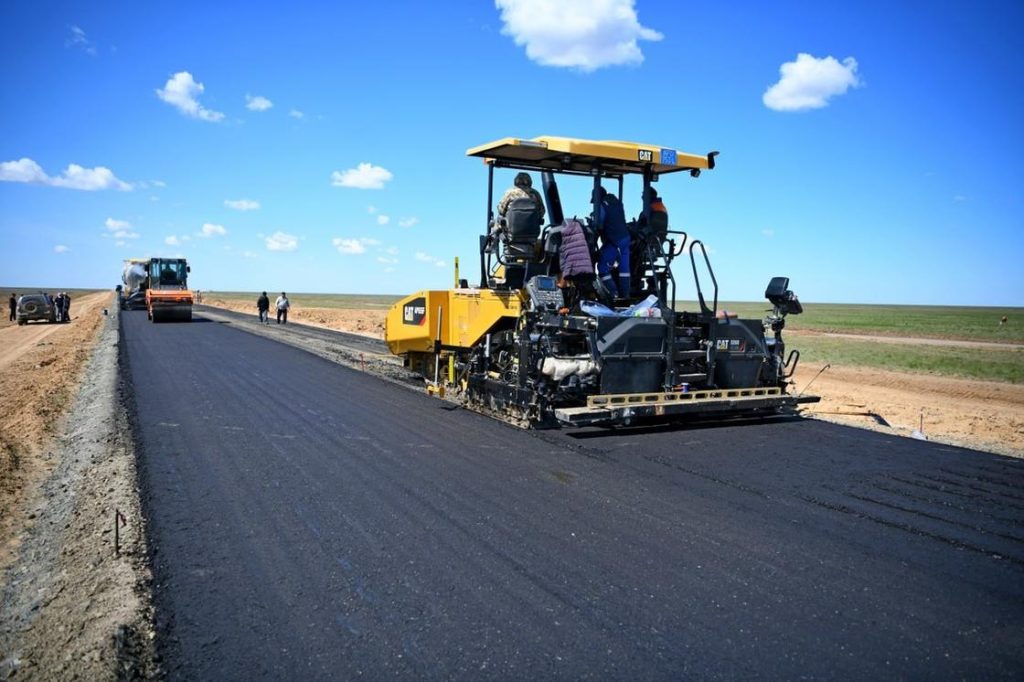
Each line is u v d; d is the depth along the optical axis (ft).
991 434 36.55
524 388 27.76
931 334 154.92
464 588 13.74
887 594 13.64
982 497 19.76
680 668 10.98
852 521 17.61
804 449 25.14
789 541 16.24
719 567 14.76
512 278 31.09
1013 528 17.29
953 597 13.55
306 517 17.71
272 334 83.51
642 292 30.86
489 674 10.79
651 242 30.09
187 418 30.17
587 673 10.82
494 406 30.09
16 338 100.17
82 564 15.60
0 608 14.55
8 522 19.98
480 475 21.40
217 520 17.52
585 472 21.77
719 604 13.12
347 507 18.47
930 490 20.30
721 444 25.77
